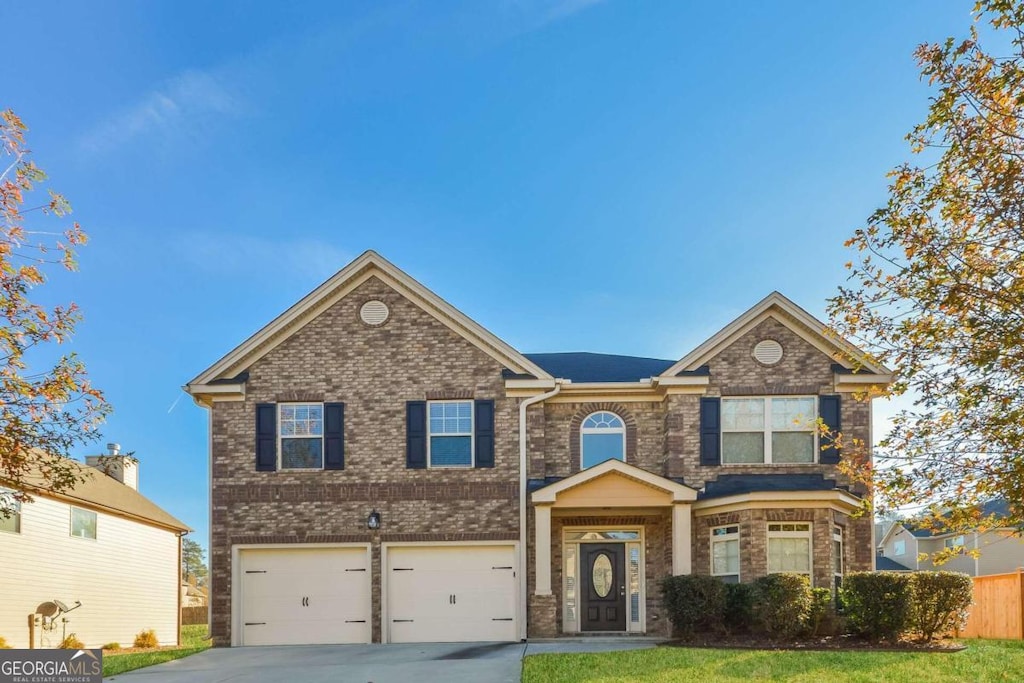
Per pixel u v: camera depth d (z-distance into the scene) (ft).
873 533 65.16
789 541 60.90
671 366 71.00
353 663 50.80
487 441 66.18
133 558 94.12
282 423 66.80
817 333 66.95
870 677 41.37
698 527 64.54
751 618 55.62
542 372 66.69
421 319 67.82
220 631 63.87
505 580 64.75
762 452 66.33
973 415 34.42
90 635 83.76
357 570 65.00
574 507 63.05
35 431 40.81
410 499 65.51
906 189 34.45
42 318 39.27
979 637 68.28
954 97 32.73
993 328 32.71
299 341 67.62
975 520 35.60
